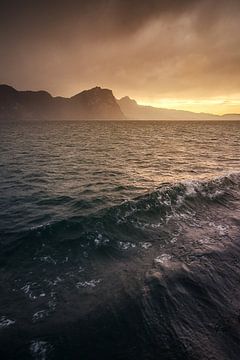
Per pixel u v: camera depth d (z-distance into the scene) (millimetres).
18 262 9469
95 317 7051
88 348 6145
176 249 10711
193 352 6059
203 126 143375
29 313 7203
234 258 10234
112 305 7484
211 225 13266
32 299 7730
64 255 9922
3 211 14148
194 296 7930
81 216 13125
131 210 13906
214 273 9164
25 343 6254
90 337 6441
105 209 13938
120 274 8938
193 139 60031
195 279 8750
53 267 9234
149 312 7230
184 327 6766
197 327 6777
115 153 36188
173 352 6043
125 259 9859
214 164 28750
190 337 6465
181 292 8062
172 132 87250
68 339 6379
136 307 7391
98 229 11797
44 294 7945
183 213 14422
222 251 10711
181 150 40250
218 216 14461
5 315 7125
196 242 11398
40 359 5863
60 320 6961
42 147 41719
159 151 38844
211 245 11180
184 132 87562
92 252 10180
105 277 8773
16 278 8641
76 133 78125
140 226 12500
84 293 7996
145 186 19234
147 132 86562
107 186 19156
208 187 18797
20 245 10492
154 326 6766
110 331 6617
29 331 6609
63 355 5969
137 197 15891
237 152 38750
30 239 10891
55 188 18594
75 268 9211
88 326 6770
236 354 6047
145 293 7949
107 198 16250
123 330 6648
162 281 8531
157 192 16219
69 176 22219
